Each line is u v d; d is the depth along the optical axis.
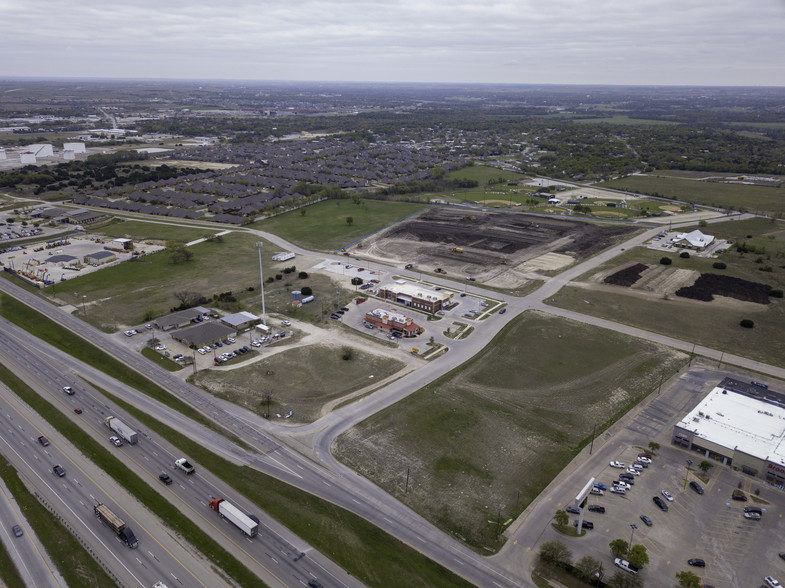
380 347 119.81
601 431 90.75
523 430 90.75
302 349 118.38
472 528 69.62
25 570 62.53
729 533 69.25
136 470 79.56
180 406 96.19
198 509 72.19
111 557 64.25
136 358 113.00
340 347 119.44
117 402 97.31
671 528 69.94
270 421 92.12
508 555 65.62
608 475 79.81
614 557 64.62
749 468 80.38
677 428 86.69
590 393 102.12
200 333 120.88
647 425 92.50
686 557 65.50
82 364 111.06
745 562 64.75
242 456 82.94
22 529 68.38
